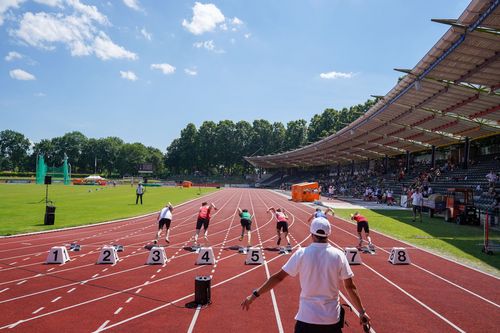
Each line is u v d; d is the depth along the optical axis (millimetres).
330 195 49625
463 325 6453
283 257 11656
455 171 37125
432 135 38719
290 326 6199
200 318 6516
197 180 114500
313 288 3389
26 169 145500
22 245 12898
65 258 10625
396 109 31125
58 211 23812
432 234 16922
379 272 10008
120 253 11914
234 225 19297
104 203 30875
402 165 55812
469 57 17797
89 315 6605
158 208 27281
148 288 8219
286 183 85812
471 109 26281
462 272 10078
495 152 36219
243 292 8031
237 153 122438
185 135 127062
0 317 6488
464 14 14438
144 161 137625
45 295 7680
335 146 57312
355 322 6500
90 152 139500
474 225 20344
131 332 5906
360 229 13688
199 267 10195
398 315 6871
